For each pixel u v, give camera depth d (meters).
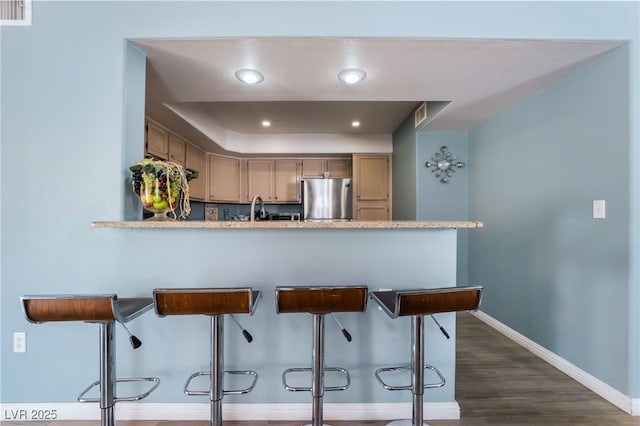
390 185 4.63
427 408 1.74
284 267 1.73
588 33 1.75
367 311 1.76
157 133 3.19
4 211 1.68
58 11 1.70
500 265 3.04
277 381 1.75
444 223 1.60
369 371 1.76
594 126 1.99
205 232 1.72
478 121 3.27
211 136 3.87
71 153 1.69
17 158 1.69
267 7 1.73
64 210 1.69
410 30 1.73
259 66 2.03
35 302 1.24
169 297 1.26
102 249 1.70
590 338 2.02
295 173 4.93
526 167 2.65
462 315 3.59
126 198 1.74
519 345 2.71
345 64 2.01
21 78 1.69
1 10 1.68
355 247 1.75
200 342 1.74
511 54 1.90
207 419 1.72
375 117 3.93
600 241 1.95
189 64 2.00
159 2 1.72
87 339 1.72
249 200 4.90
